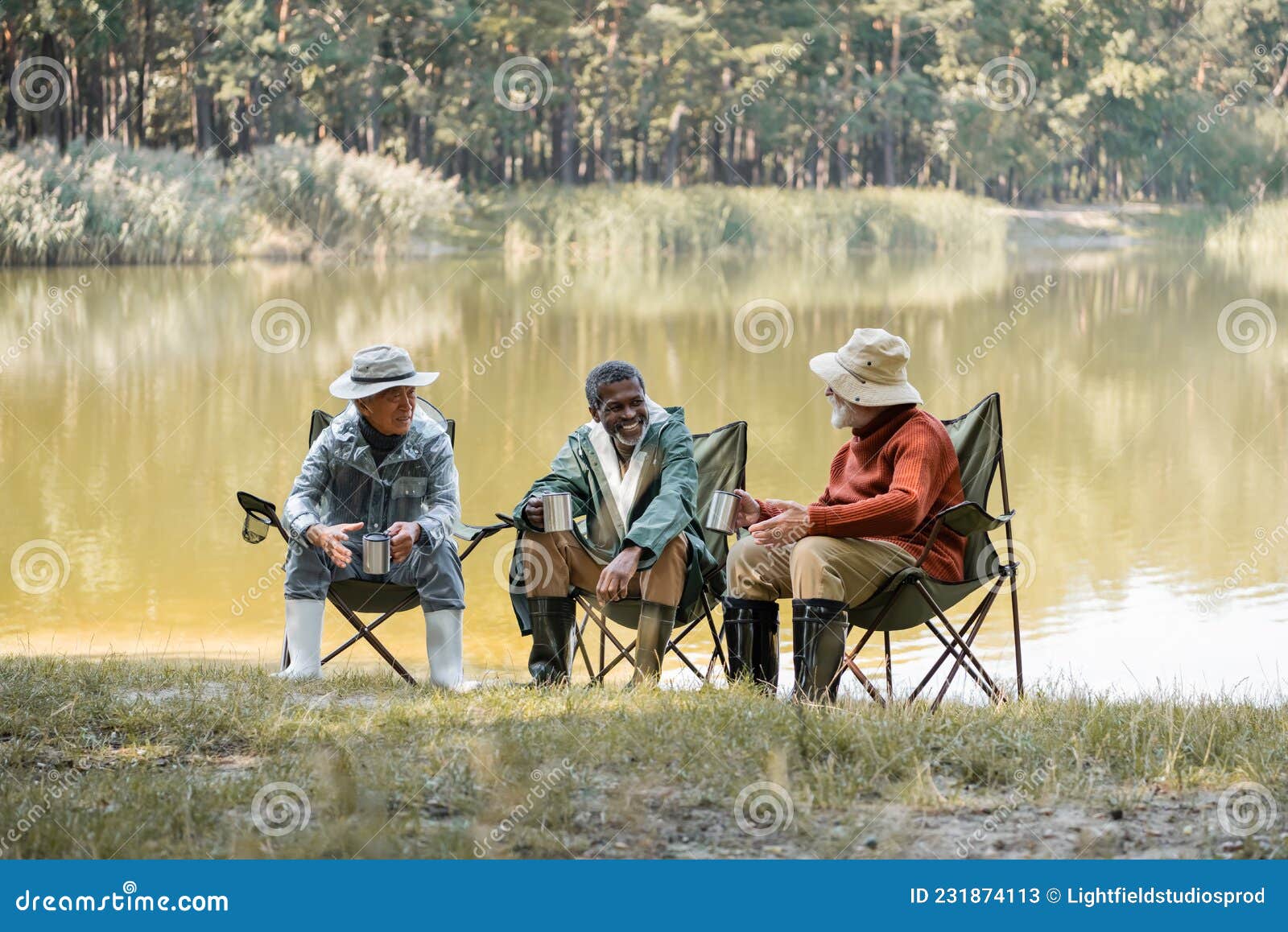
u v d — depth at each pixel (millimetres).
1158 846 4414
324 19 59375
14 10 52906
